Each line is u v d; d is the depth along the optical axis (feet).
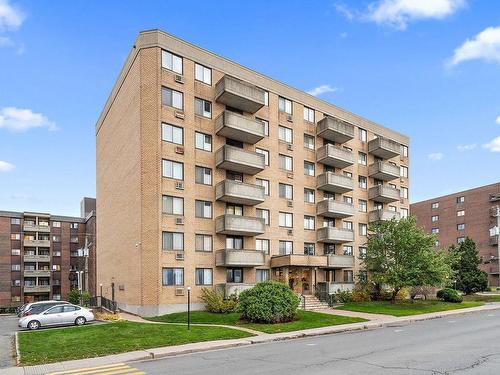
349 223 152.15
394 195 163.22
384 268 126.41
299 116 138.72
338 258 133.39
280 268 124.26
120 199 122.93
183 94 110.73
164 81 107.45
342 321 84.48
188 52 112.88
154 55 107.14
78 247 261.03
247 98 115.85
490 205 264.52
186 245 106.63
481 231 267.18
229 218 110.11
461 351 48.16
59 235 256.73
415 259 119.96
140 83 107.14
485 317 93.66
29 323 83.97
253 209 122.42
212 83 116.78
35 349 54.85
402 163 181.06
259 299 81.41
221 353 53.26
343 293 128.36
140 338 61.57
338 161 143.13
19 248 241.35
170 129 107.45
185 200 107.96
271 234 125.80
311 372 39.65
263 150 126.93
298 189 135.33
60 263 254.27
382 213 156.35
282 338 65.36
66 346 56.49
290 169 134.00
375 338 63.00
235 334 66.28
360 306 115.75
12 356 52.90
